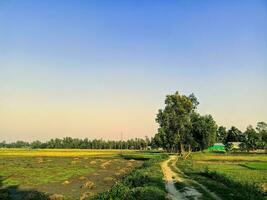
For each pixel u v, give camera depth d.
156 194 30.38
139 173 50.56
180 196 33.81
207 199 32.00
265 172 69.94
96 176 67.50
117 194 31.31
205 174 58.78
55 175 68.62
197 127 165.12
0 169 81.12
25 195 44.12
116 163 107.69
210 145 167.88
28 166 90.81
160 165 80.88
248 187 38.06
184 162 95.81
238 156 142.62
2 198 41.31
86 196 40.62
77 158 135.88
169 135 158.00
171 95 159.12
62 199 41.09
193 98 164.12
